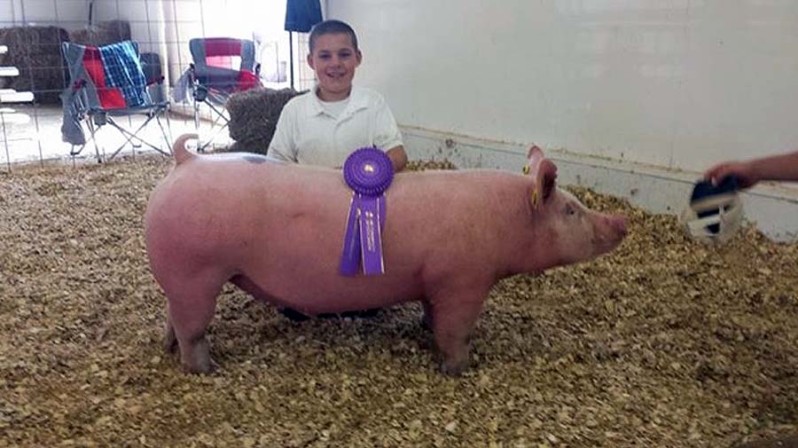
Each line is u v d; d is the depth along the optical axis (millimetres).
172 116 10422
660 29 4836
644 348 2922
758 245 4191
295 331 3074
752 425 2363
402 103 7184
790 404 2510
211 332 3047
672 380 2674
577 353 2871
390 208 2562
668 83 4859
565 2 5391
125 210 5219
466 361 2727
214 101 8125
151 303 3443
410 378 2680
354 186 2562
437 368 2754
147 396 2561
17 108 11500
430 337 3014
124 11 12789
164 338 2928
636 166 5062
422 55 6809
